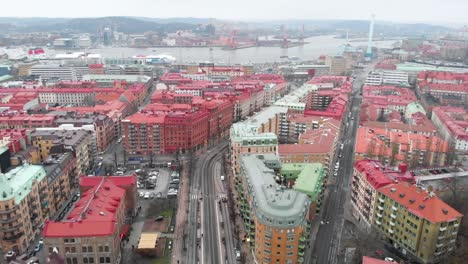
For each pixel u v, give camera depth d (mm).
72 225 169875
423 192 186750
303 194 185750
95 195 195000
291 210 168750
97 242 169375
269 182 195250
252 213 187625
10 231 182875
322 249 194125
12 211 181125
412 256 182500
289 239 168000
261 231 171375
